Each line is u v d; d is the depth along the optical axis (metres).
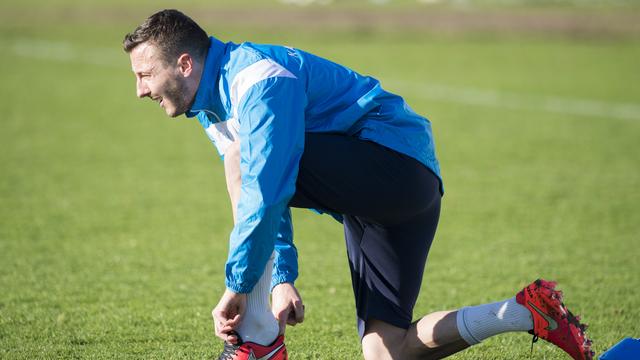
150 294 15.09
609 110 38.28
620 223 20.56
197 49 9.22
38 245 18.36
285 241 10.73
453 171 26.59
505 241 18.97
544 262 17.30
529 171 26.58
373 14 76.81
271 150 8.62
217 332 9.12
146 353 12.17
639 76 48.88
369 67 52.03
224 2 85.19
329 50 58.91
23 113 36.72
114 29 69.00
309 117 9.66
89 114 36.78
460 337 9.86
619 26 69.75
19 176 25.42
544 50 59.97
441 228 20.16
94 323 13.48
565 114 37.38
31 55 56.12
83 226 20.06
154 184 24.73
